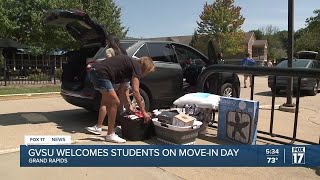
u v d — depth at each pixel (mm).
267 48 77375
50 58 25078
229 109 5871
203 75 7109
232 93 7848
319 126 7547
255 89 16766
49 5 22406
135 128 5738
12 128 6559
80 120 7406
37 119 7484
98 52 6645
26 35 23484
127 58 5715
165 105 7555
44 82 17516
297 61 15367
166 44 7668
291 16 9594
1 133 6148
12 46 19719
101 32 6590
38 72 18734
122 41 7336
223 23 46219
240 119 5707
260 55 73500
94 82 5676
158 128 5770
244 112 5648
